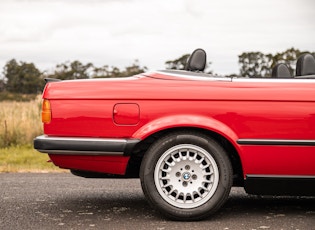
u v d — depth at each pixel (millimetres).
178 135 4609
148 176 4617
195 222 4602
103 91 4664
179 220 4648
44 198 5871
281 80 4633
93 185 6941
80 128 4668
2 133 12609
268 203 5594
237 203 5590
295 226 4438
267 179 4578
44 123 4758
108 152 4598
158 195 4621
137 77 4789
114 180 7496
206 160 4629
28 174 8109
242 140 4535
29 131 12781
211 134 4773
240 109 4555
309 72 5547
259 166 4562
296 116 4535
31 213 5012
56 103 4723
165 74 4738
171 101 4590
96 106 4648
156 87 4629
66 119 4688
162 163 4629
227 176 4602
